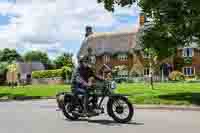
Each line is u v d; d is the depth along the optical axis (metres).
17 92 38.19
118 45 90.00
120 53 88.25
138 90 36.12
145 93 30.11
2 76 94.62
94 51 92.25
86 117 15.23
